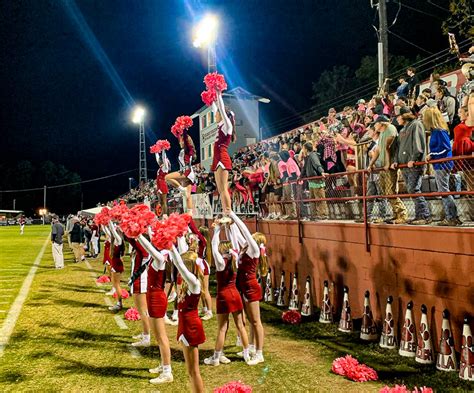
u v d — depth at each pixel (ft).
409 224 23.61
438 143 23.25
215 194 55.42
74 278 48.32
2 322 29.76
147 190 111.55
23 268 56.59
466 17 48.08
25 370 20.90
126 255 71.67
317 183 32.60
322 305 28.12
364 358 21.35
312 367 20.45
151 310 19.38
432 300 20.94
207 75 27.04
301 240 32.73
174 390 18.37
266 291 35.04
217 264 20.76
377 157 26.32
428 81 38.65
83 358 22.54
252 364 20.95
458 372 19.07
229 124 27.71
